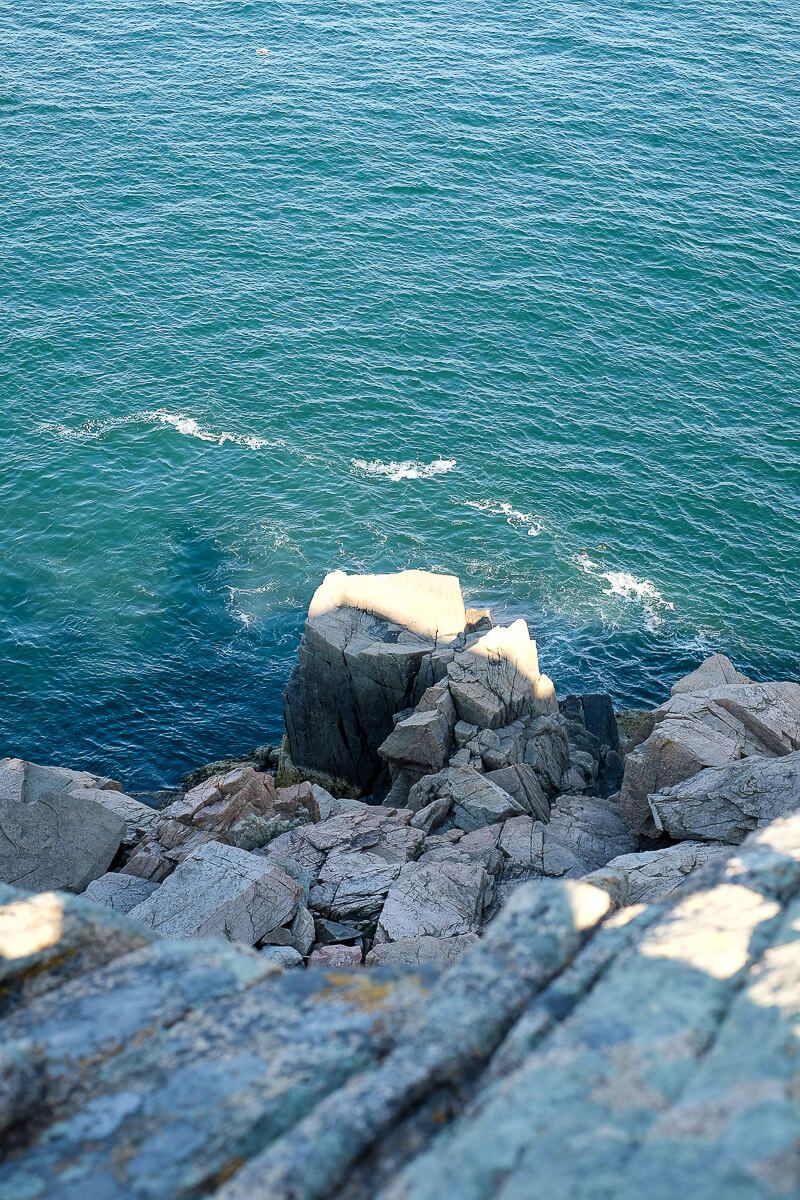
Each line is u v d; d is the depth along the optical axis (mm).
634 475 62625
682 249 79812
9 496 60031
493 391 67938
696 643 54188
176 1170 6301
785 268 78438
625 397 67750
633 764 34094
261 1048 7145
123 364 68625
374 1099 6344
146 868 31219
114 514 59562
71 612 54719
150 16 110000
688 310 74562
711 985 6742
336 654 43438
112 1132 6594
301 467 62750
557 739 41656
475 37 108312
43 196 82188
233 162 87250
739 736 34094
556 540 59094
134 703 50812
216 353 69750
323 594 45562
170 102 94812
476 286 75812
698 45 108250
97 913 8438
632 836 34312
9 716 49688
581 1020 6551
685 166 89312
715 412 66875
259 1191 5848
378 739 44438
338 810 37656
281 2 113688
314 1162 5980
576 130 93375
